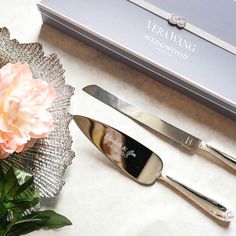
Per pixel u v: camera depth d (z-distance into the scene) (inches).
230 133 33.7
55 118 31.1
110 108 33.4
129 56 33.4
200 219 31.4
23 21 35.5
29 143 29.0
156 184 32.0
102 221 31.0
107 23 33.3
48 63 32.2
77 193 31.5
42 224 29.4
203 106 34.1
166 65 32.6
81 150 32.3
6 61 31.6
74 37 35.2
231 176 32.5
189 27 33.4
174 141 33.0
